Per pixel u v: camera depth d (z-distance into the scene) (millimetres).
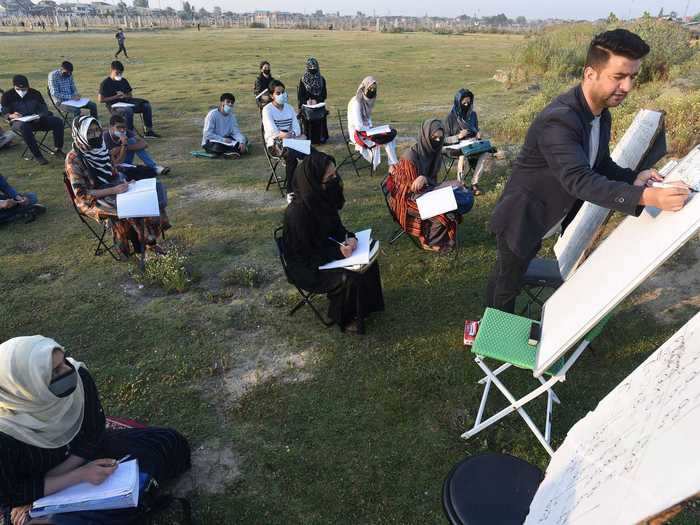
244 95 16141
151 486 2625
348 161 9148
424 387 3691
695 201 2014
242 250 5945
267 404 3631
